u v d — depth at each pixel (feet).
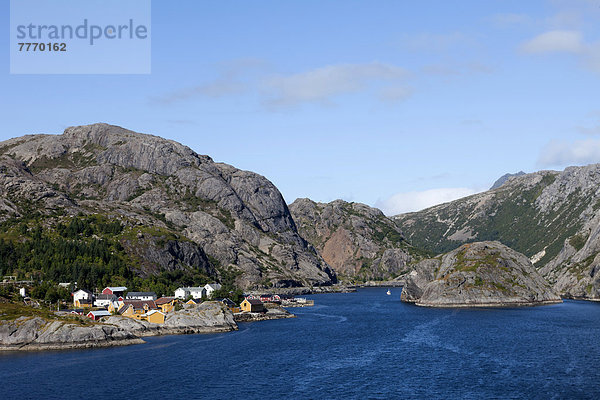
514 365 442.91
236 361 472.85
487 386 383.04
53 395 374.63
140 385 395.75
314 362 468.75
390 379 407.64
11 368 447.01
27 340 528.63
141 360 476.13
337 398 363.15
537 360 459.32
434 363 457.68
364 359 480.23
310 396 368.07
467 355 487.61
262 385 394.73
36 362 468.34
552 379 396.98
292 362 468.34
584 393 361.71
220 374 426.10
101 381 406.21
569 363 445.78
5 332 529.04
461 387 382.83
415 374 420.77
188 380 408.67
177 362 467.52
